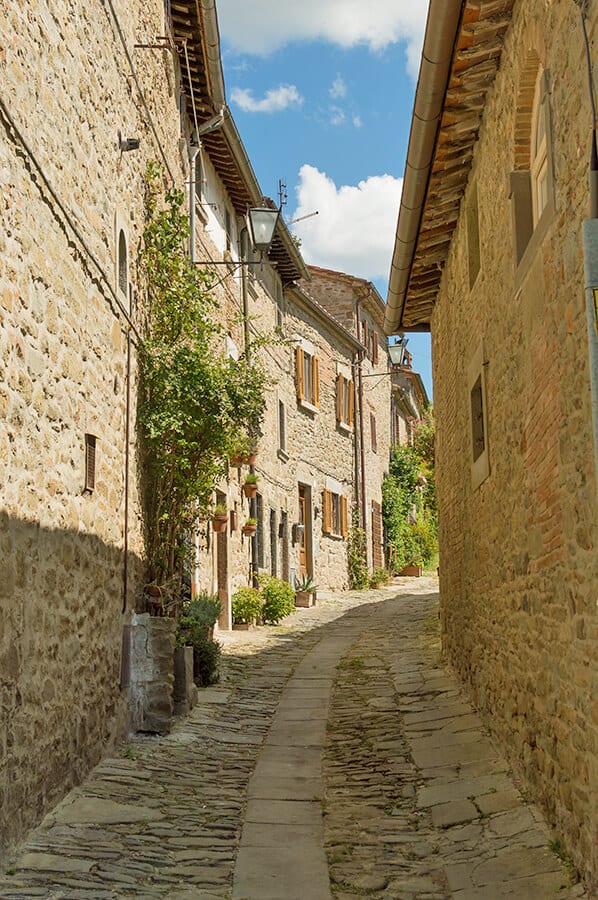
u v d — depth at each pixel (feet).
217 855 17.03
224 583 46.98
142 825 18.24
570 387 15.53
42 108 18.17
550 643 17.52
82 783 20.43
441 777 21.98
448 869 16.30
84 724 20.86
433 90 22.04
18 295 16.35
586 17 13.83
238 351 49.70
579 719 15.23
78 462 20.48
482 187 25.03
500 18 20.13
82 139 21.40
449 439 34.45
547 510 17.72
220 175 48.52
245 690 33.12
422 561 102.47
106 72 24.25
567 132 15.40
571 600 15.78
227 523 45.42
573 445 15.44
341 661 39.11
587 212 14.21
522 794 19.49
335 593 74.02
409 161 25.48
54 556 18.56
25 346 16.76
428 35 20.08
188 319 30.86
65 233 19.56
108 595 23.35
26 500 16.79
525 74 19.07
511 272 21.12
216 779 22.31
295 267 62.64
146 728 25.89
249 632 47.29
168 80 35.40
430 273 35.58
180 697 28.48
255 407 30.78
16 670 16.16
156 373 28.40
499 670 23.45
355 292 83.76
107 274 23.53
